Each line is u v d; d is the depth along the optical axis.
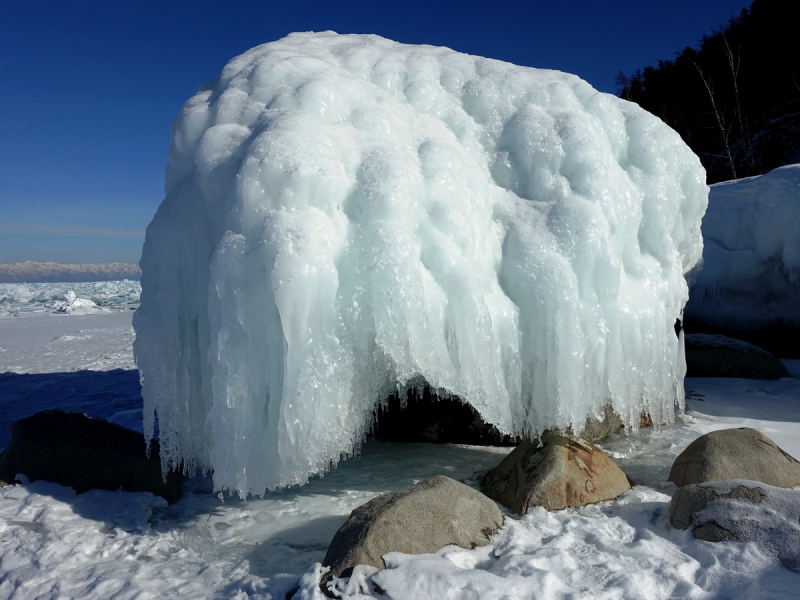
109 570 2.92
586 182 4.04
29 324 19.81
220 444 3.12
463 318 3.43
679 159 4.57
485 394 3.51
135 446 4.04
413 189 3.56
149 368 3.60
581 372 3.70
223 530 3.38
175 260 3.66
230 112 3.87
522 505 3.34
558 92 4.54
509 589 2.38
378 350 3.42
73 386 8.27
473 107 4.47
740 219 8.16
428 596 2.36
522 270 3.75
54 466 3.95
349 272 3.29
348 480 4.04
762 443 3.67
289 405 3.09
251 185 3.27
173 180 4.00
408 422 4.82
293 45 4.66
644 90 26.98
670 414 4.55
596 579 2.48
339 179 3.39
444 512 2.89
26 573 2.90
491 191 4.13
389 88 4.40
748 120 20.89
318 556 3.01
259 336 3.20
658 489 3.67
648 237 4.39
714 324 8.27
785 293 7.75
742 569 2.45
